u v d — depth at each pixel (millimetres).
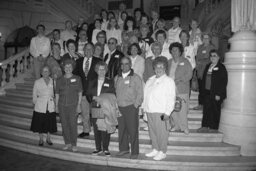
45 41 8328
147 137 5941
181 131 5902
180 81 5625
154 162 5051
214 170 4996
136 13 8891
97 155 5328
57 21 14047
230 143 5598
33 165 5270
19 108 7840
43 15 13742
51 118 5891
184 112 5695
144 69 6062
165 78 5043
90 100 5395
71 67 5523
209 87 5895
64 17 14203
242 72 5598
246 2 5785
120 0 16484
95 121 5293
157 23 7770
